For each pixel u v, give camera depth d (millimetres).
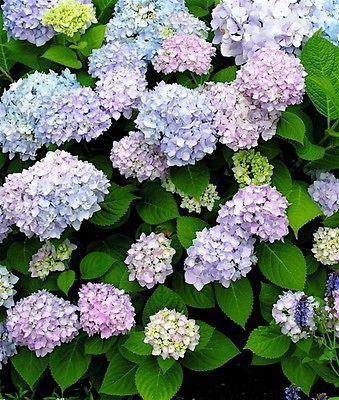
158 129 1375
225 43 1525
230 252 1336
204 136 1374
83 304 1375
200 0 1760
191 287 1446
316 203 1484
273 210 1335
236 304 1394
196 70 1503
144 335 1366
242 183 1443
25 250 1486
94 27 1605
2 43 1692
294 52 1517
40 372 1430
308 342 1352
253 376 1662
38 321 1365
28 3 1561
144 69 1572
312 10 1563
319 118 1538
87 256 1462
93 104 1449
